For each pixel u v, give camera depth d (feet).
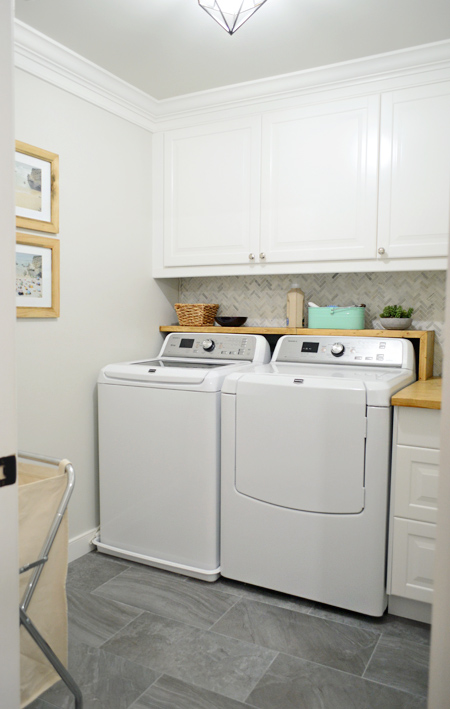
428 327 8.55
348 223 8.04
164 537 7.75
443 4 6.21
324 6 6.24
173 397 7.52
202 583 7.47
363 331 8.24
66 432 7.97
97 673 5.59
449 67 7.24
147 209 9.51
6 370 2.97
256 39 7.05
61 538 4.71
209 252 9.14
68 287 7.89
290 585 6.91
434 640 2.96
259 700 5.21
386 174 7.73
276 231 8.55
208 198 9.09
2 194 2.88
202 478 7.37
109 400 8.10
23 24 6.68
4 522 3.03
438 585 2.94
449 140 7.32
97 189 8.34
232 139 8.79
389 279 8.79
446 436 2.88
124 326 9.08
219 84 8.45
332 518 6.59
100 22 6.64
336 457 6.52
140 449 7.86
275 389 6.82
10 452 3.02
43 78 7.29
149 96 8.87
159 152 9.48
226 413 7.19
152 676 5.56
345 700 5.22
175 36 6.98
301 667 5.70
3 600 3.05
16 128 6.98
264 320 9.86
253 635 6.26
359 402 6.36
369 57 7.49
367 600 6.48
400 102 7.58
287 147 8.38
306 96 8.19
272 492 6.92
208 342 9.18
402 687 5.39
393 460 6.39
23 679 4.56
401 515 6.37
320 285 9.33
